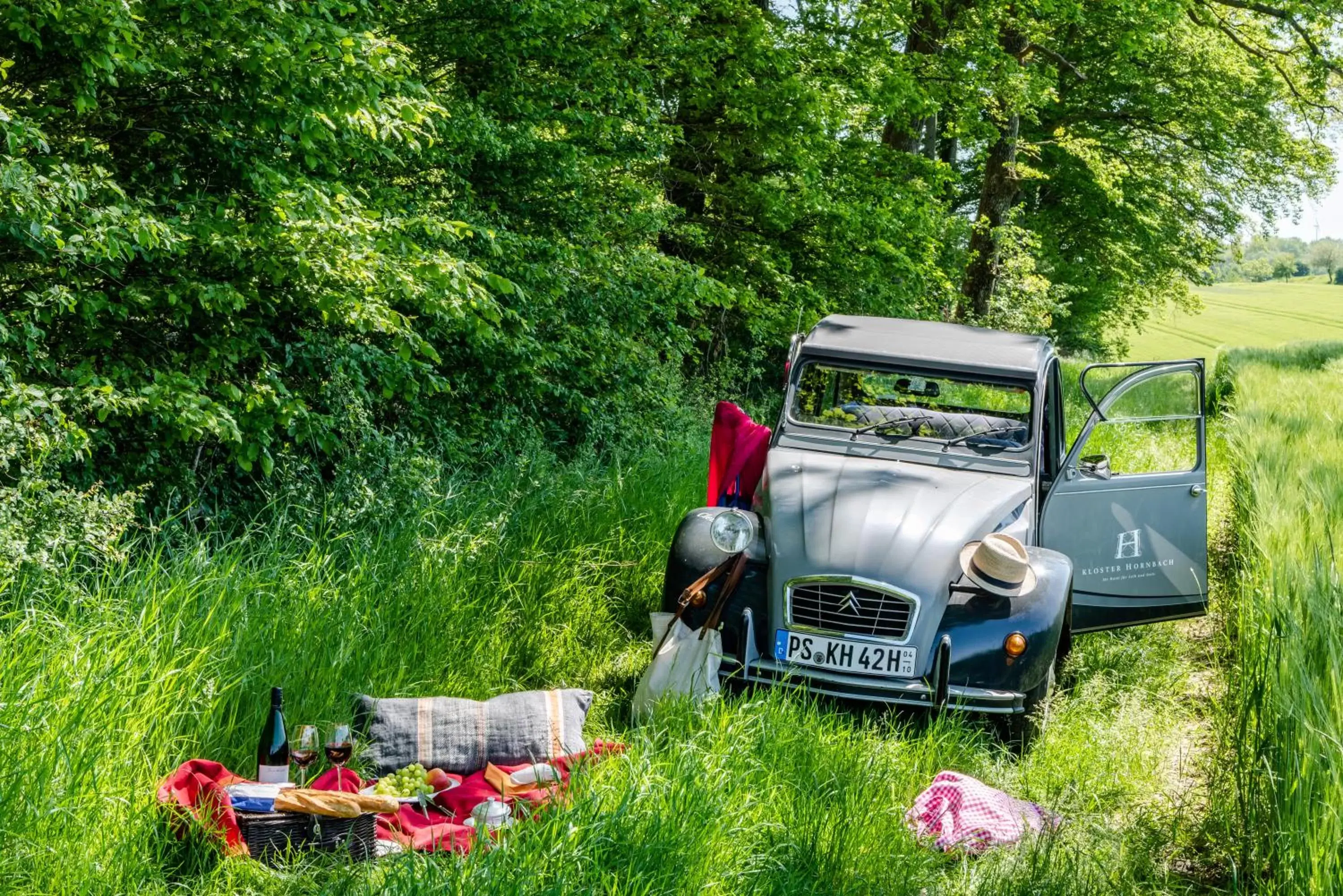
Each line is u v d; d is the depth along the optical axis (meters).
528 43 9.01
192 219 6.07
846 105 14.17
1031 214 29.84
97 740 3.65
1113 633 7.22
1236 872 4.12
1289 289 166.62
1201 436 6.66
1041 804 4.87
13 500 4.64
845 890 3.85
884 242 15.00
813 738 4.76
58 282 5.70
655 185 13.36
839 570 5.55
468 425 8.81
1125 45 19.81
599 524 7.79
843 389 7.01
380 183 7.93
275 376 6.23
